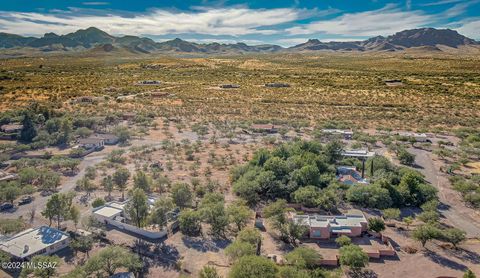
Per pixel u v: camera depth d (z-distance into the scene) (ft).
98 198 213.25
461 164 298.15
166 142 344.49
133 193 193.16
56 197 186.29
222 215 188.14
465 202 227.40
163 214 188.96
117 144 349.41
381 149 338.75
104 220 194.80
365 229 188.24
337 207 216.95
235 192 232.12
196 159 302.66
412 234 183.62
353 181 243.60
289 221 187.52
